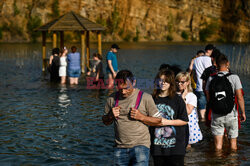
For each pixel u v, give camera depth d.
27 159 5.54
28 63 23.75
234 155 5.66
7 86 13.63
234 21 76.69
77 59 14.07
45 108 9.51
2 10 50.62
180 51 37.75
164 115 4.40
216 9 75.44
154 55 32.59
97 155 5.75
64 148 6.11
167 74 4.42
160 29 68.81
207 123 6.02
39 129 7.36
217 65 5.75
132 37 63.62
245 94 11.85
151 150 4.42
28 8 52.47
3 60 25.58
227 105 5.51
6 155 5.73
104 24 59.19
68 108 9.54
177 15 71.19
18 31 50.28
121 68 21.27
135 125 4.09
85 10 58.34
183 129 4.42
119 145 4.17
